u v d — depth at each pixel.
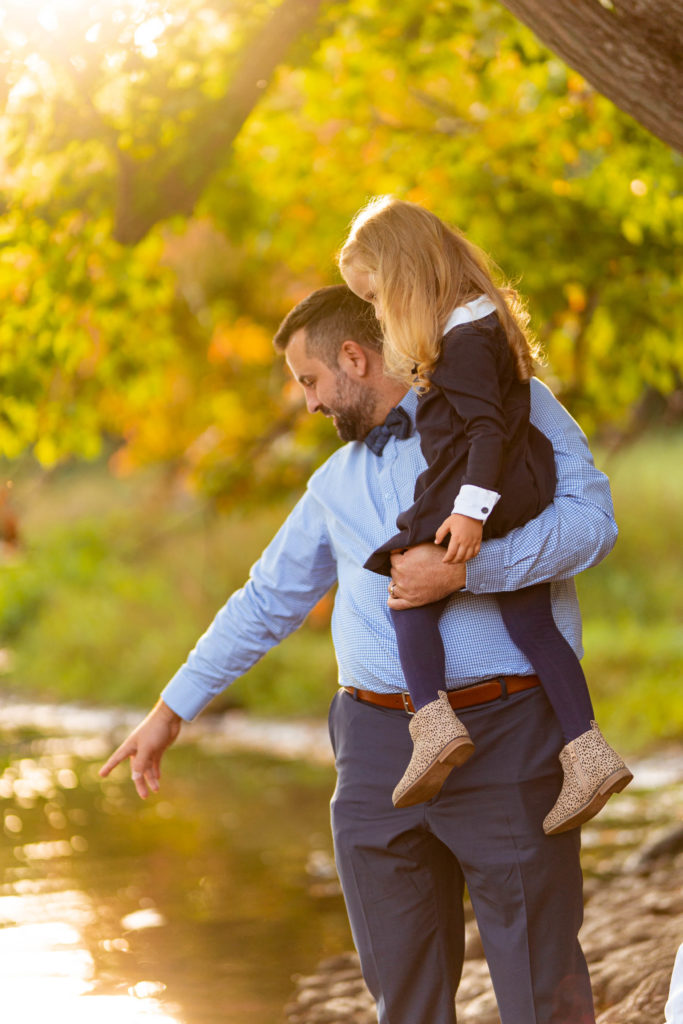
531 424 3.67
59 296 7.61
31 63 6.04
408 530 3.55
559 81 7.89
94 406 9.42
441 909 3.75
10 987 5.93
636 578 19.36
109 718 16.19
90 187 7.17
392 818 3.70
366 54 8.55
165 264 11.19
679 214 7.72
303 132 9.27
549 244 8.45
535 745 3.58
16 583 21.53
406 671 3.55
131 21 6.11
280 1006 5.66
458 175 8.73
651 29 4.15
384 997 3.77
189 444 13.24
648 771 11.80
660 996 4.89
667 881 7.07
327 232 9.45
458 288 3.59
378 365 3.82
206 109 6.65
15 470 14.01
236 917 7.21
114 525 22.73
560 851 3.57
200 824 9.95
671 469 22.27
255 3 6.77
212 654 4.18
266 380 12.34
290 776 12.36
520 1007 3.56
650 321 8.60
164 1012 5.55
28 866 8.48
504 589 3.54
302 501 4.09
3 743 14.35
